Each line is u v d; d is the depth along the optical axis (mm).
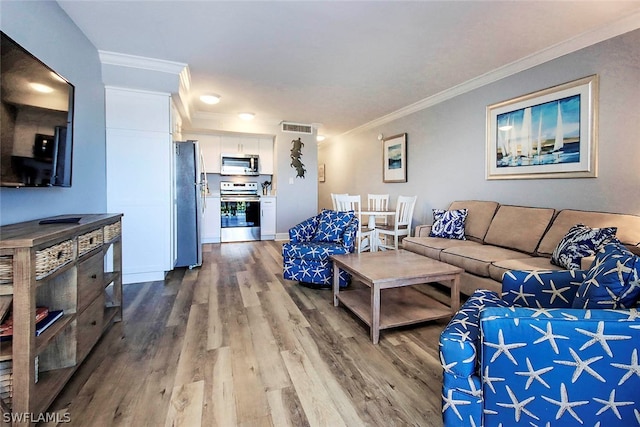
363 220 5234
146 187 3195
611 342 886
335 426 1271
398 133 5027
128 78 3000
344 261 2488
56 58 2105
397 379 1597
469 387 1034
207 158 5801
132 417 1302
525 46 2697
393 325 2033
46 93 1710
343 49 2764
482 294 1551
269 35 2516
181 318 2334
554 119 2789
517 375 961
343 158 6961
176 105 3682
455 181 3939
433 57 2930
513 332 956
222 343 1956
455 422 1054
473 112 3643
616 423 908
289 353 1843
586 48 2539
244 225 5871
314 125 5965
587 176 2557
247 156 5988
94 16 2262
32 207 1831
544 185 2910
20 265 1112
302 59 2979
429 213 4387
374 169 5723
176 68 3129
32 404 1156
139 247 3217
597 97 2479
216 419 1299
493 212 3240
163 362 1729
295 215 6047
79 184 2471
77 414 1312
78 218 1777
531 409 962
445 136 4062
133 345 1917
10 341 1239
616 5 2082
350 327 2207
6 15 1585
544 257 2533
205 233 5680
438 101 4133
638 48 2236
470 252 2750
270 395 1459
